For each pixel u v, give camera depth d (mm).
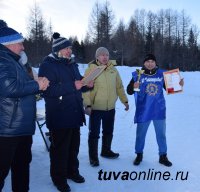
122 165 5160
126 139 6676
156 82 5172
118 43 43219
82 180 4469
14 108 3193
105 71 5176
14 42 3229
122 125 8086
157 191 4285
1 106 3168
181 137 6859
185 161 5336
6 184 4348
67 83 4117
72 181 4504
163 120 5172
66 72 4156
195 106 11758
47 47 34250
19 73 3146
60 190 4160
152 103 5148
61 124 4105
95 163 5074
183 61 48625
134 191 4277
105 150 5492
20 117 3234
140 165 5156
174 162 5289
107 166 5105
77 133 4465
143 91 5160
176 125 8125
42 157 5414
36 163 5137
